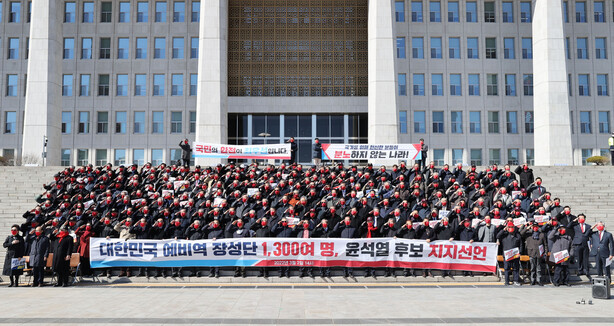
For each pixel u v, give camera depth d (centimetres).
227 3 4031
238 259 1464
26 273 1518
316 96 4119
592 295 1159
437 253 1467
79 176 2175
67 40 4331
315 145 2558
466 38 4288
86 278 1472
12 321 916
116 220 1596
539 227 1462
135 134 4269
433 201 1845
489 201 1728
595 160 3912
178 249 1468
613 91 4288
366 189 1898
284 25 4178
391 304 1086
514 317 947
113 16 4341
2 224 1950
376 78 3434
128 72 4309
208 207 1655
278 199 1827
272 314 976
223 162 3541
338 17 4184
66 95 4297
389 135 3391
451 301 1125
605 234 1394
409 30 4269
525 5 4331
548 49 3466
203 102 3456
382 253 1467
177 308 1040
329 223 1559
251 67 4150
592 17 4325
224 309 1029
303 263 1458
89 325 884
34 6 3531
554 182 2380
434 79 4266
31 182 2408
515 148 4241
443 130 4231
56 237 1461
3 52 4325
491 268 1463
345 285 1398
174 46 4328
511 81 4303
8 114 4288
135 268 1511
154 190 2005
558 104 3416
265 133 4144
